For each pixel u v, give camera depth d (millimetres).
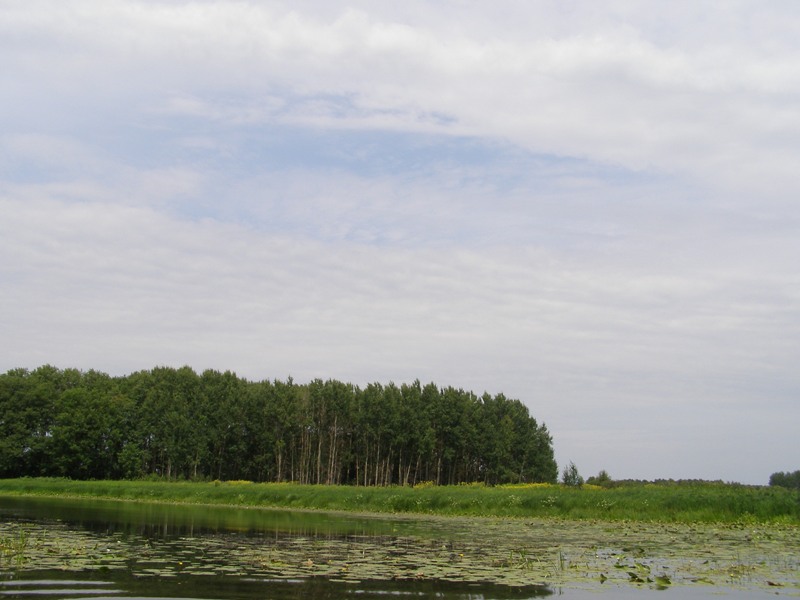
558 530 27922
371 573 15875
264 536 24281
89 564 16500
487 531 27250
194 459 90312
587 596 13562
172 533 24828
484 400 105125
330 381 99250
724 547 21672
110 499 54750
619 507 35031
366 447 95125
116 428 89938
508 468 103000
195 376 97000
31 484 63531
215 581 14523
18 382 90250
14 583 13938
